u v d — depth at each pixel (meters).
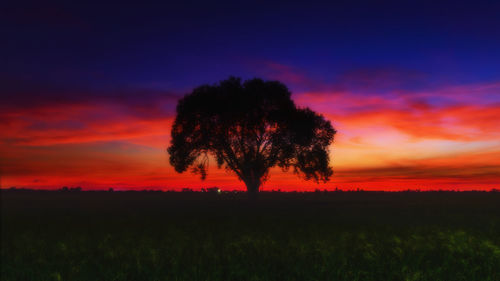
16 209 43.44
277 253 12.28
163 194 85.94
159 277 9.38
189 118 47.97
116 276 9.23
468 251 12.09
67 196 85.31
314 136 48.59
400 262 10.62
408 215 29.67
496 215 29.17
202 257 11.69
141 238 16.08
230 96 47.34
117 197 78.81
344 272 9.47
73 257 12.07
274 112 47.22
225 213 33.25
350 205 44.56
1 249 13.88
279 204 46.81
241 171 50.06
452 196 64.25
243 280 9.18
